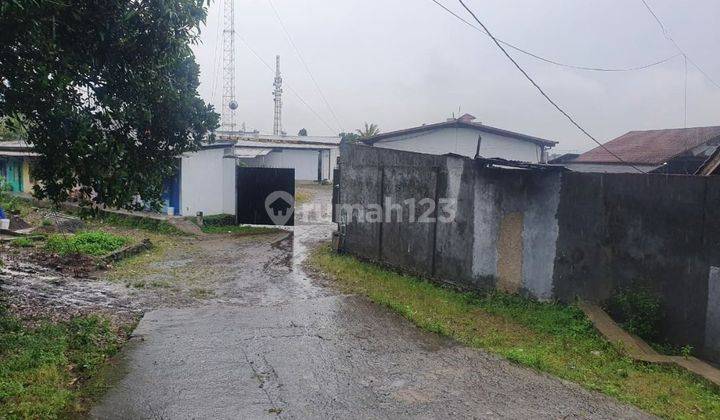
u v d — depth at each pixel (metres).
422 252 11.41
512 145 21.73
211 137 9.02
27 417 4.42
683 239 7.38
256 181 19.28
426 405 5.27
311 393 5.43
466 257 10.34
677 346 7.46
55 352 5.91
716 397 5.87
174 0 6.72
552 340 7.68
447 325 8.16
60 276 10.59
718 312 6.99
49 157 6.96
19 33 5.73
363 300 9.46
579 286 8.66
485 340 7.51
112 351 6.36
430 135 21.27
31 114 6.53
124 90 7.16
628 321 7.81
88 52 6.57
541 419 5.05
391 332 7.68
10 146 21.22
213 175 19.14
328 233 17.86
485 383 5.92
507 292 9.63
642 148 22.91
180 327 7.54
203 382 5.59
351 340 7.25
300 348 6.81
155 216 17.81
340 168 14.39
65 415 4.66
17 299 8.55
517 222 9.45
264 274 11.55
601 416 5.20
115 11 6.37
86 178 6.96
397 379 5.93
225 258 13.30
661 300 7.66
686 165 19.61
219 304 9.02
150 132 8.01
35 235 14.58
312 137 40.88
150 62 7.04
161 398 5.15
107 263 12.08
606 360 6.93
